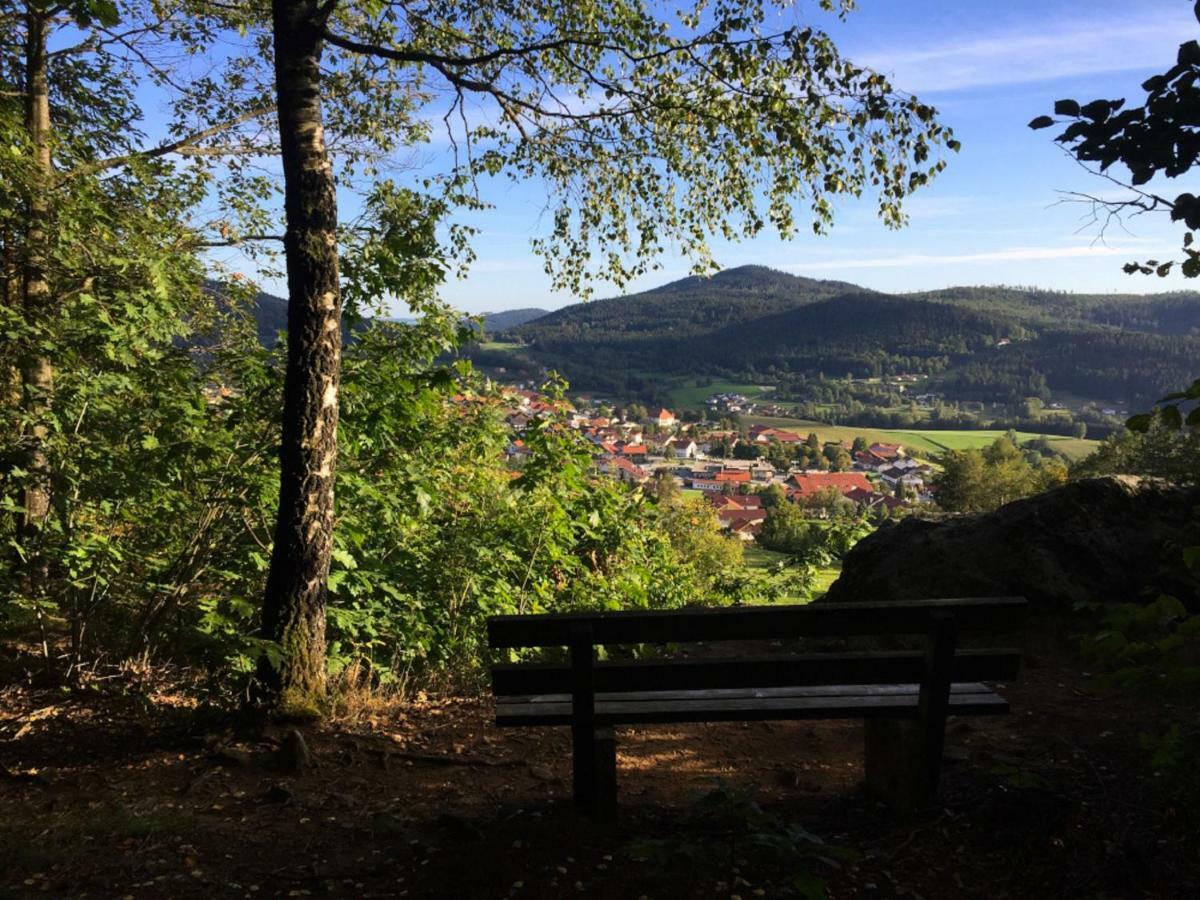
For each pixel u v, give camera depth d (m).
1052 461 57.09
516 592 5.70
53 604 4.14
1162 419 2.16
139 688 4.37
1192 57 1.94
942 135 4.88
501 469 6.38
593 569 6.85
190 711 4.13
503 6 5.91
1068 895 2.23
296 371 3.94
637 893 2.35
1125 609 2.36
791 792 3.23
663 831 2.76
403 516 5.26
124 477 4.45
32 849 2.69
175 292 6.42
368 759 3.59
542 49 4.87
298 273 3.93
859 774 3.41
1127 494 5.18
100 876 2.55
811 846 2.33
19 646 4.90
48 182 5.78
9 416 4.38
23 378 4.82
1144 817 2.51
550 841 2.66
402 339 5.35
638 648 5.48
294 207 3.93
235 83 8.73
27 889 2.46
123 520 4.69
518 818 2.90
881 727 2.94
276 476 4.61
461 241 6.85
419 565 5.26
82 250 5.85
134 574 4.69
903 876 2.42
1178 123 1.97
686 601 7.34
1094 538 5.01
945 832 2.63
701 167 6.04
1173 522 5.07
